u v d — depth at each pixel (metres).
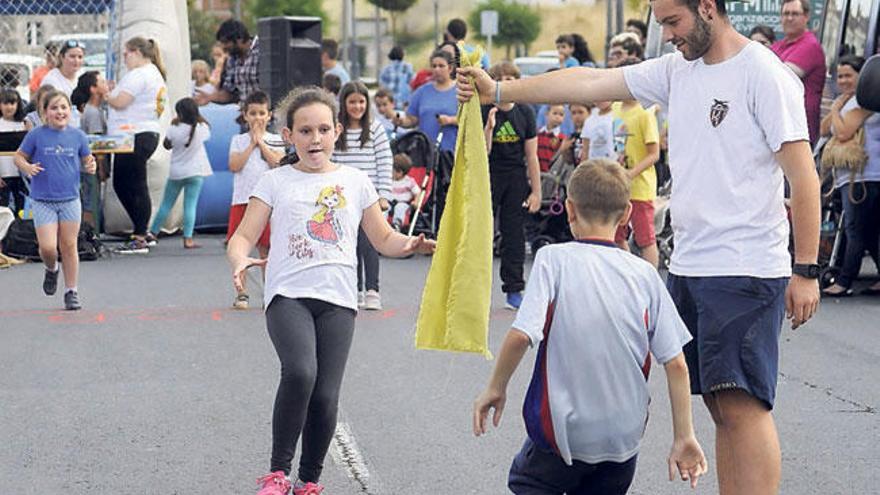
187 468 9.73
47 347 13.98
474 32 67.44
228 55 25.95
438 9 66.69
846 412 11.41
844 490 9.31
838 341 14.51
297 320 8.49
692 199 7.40
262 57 23.28
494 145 15.73
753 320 7.27
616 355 6.91
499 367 6.92
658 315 6.99
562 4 66.38
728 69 7.30
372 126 15.54
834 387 12.32
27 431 10.72
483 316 7.83
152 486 9.34
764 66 7.22
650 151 17.02
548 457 7.02
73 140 16.30
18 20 28.17
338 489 9.25
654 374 12.77
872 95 8.45
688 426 6.99
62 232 16.28
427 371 12.77
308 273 8.62
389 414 11.19
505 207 15.91
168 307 16.47
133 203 22.31
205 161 22.81
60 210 16.27
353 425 10.84
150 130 22.23
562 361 6.92
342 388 12.08
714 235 7.34
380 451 10.14
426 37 69.19
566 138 21.12
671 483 9.40
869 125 16.98
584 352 6.89
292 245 8.66
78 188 16.42
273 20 23.06
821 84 18.17
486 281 7.84
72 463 9.87
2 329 15.01
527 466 7.09
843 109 17.09
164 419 11.05
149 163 23.80
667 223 19.44
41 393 11.95
